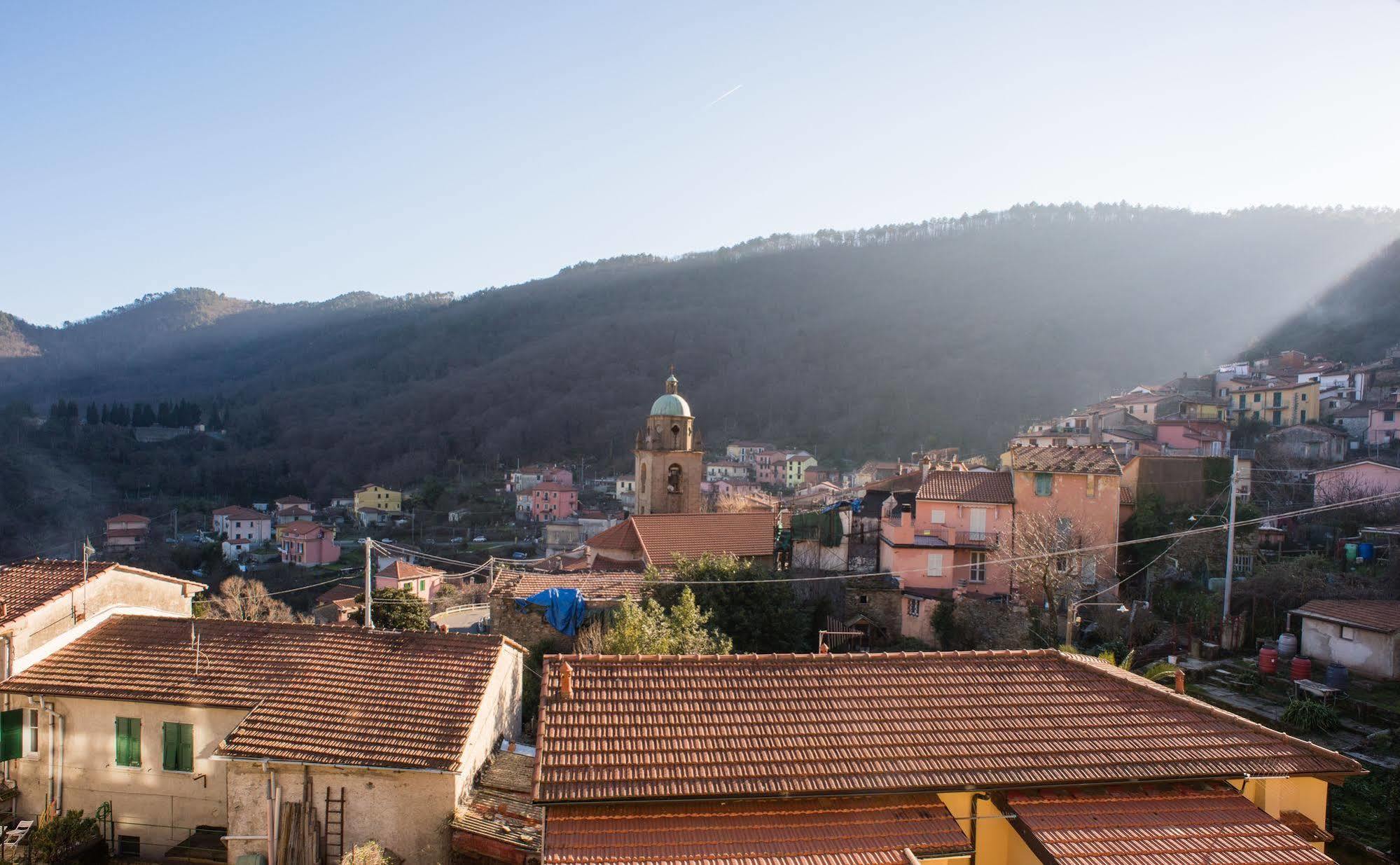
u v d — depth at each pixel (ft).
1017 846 44.42
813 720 49.26
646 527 147.02
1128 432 232.32
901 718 50.01
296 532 366.84
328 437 550.77
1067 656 58.65
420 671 70.23
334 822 59.31
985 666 56.65
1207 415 251.80
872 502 162.71
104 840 67.46
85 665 71.51
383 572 272.51
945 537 129.18
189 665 71.15
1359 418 222.28
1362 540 123.13
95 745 68.49
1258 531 123.44
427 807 59.36
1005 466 174.70
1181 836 42.19
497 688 73.72
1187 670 95.55
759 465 454.40
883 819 43.34
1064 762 46.44
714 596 113.19
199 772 66.64
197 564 339.57
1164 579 118.93
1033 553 113.19
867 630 126.72
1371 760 72.38
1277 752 47.98
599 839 40.78
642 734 47.06
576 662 53.57
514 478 477.77
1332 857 60.59
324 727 62.34
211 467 485.56
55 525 366.43
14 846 63.57
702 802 43.42
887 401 462.60
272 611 201.77
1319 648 93.86
